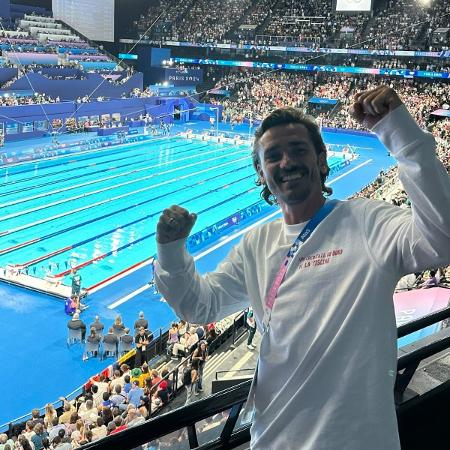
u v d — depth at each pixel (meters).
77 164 37.88
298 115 2.17
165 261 2.26
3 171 34.78
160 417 2.26
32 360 15.16
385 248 1.94
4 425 11.55
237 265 2.45
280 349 2.04
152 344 15.27
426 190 1.80
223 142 48.56
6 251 22.34
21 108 41.97
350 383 1.88
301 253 2.09
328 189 2.34
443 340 3.18
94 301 18.83
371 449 1.85
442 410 3.29
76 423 10.64
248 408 2.19
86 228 25.42
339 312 1.94
